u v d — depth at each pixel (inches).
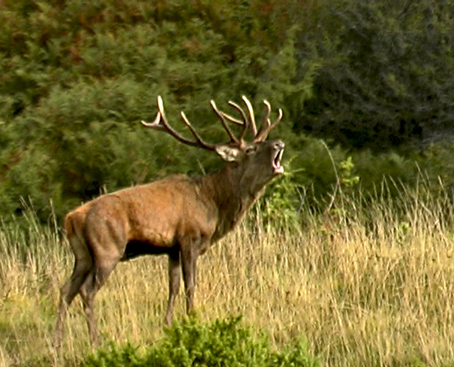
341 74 818.8
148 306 498.0
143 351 421.1
